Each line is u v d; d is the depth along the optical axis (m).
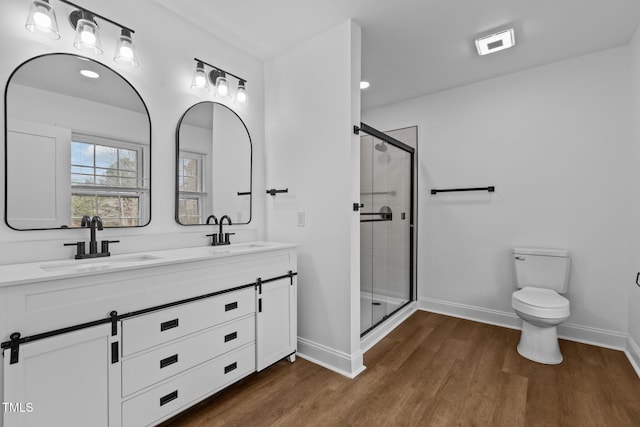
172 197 1.95
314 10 1.91
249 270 1.83
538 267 2.52
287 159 2.40
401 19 2.00
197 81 2.00
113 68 1.69
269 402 1.70
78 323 1.16
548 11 1.90
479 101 2.93
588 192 2.43
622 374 1.96
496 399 1.72
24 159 1.40
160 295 1.40
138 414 1.33
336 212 2.09
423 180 3.27
